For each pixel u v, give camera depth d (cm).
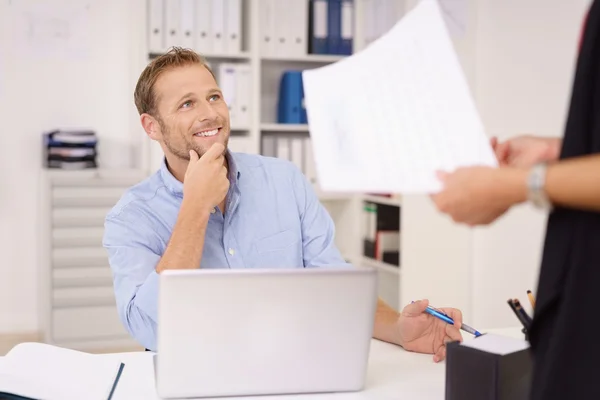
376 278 128
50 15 440
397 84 101
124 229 183
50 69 443
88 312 414
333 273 126
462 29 392
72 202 407
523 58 363
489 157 92
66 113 447
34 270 450
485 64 391
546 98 349
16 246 446
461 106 96
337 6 449
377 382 142
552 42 345
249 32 437
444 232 401
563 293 89
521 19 364
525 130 363
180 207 189
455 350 122
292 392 132
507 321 376
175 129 183
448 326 164
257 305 125
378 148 95
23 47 438
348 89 102
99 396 131
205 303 123
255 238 195
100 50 450
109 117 454
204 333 124
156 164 419
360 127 98
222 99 188
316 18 446
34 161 445
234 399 129
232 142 428
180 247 166
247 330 126
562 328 87
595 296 85
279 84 462
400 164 93
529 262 361
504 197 87
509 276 376
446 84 98
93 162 417
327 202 479
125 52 454
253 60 430
